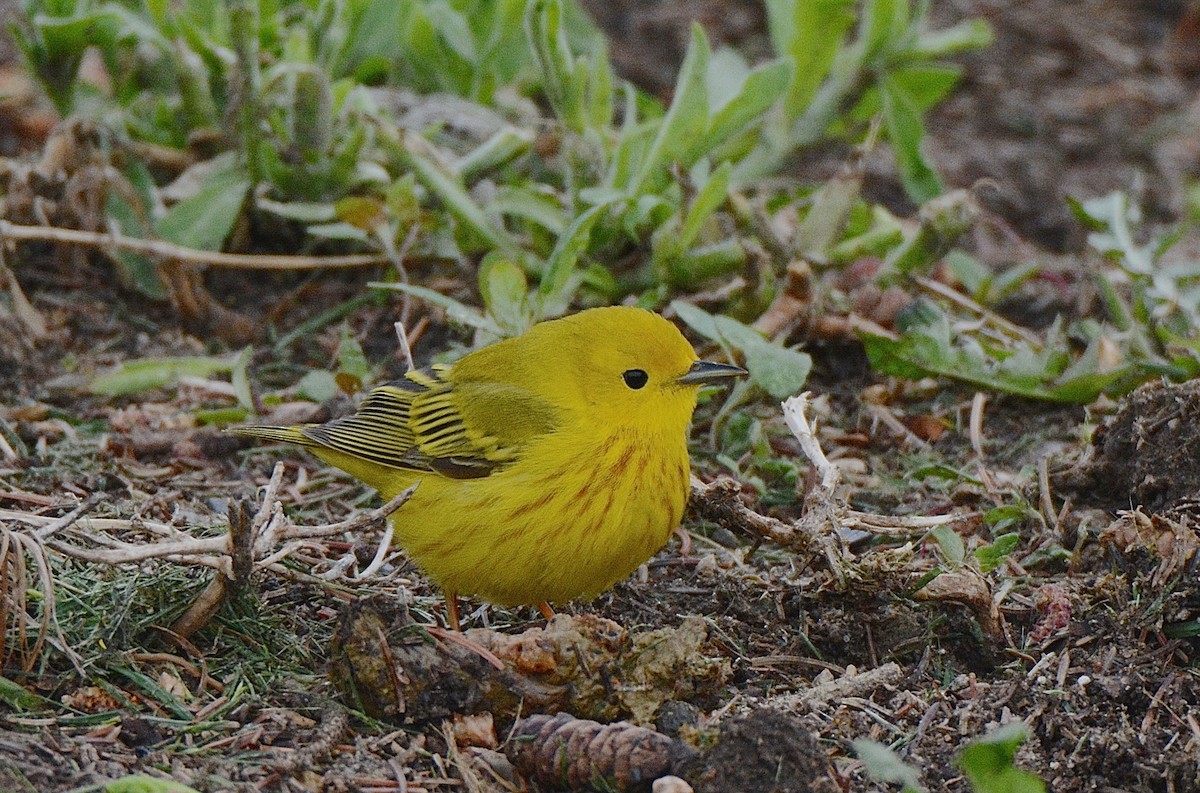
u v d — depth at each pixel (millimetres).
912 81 15250
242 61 13492
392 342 13258
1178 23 21781
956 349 12281
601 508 8797
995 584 9664
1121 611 8984
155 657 8281
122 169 13945
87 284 13797
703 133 12758
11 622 8094
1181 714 8180
